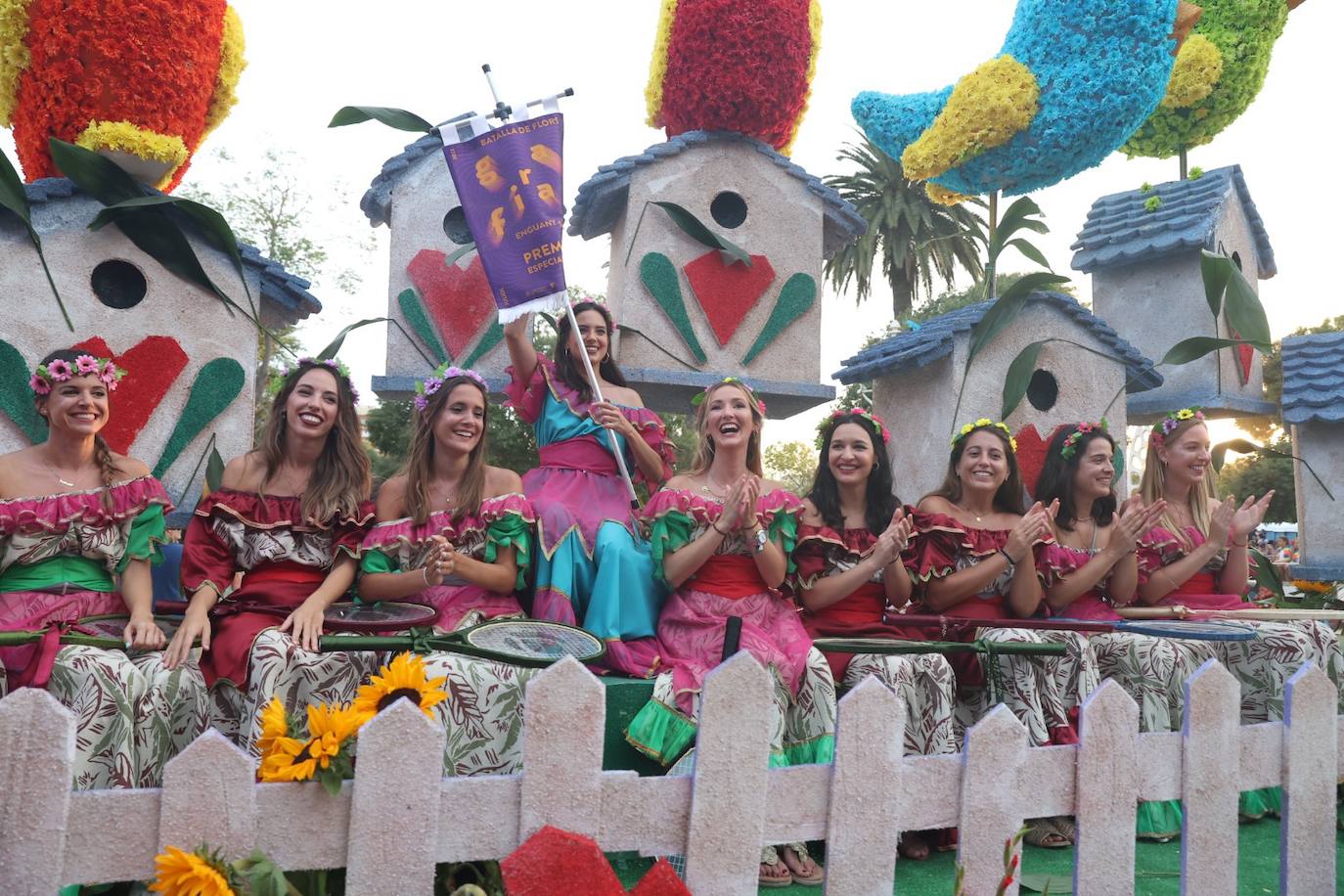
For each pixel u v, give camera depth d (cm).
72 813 198
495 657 339
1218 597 529
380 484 430
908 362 657
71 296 472
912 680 409
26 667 326
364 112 461
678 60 633
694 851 235
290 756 225
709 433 437
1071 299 668
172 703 342
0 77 486
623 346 611
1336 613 503
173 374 488
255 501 390
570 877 219
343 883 243
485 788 223
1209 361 741
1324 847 316
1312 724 314
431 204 580
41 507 361
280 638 348
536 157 469
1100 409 675
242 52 519
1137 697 468
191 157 515
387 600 404
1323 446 786
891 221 2497
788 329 639
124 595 374
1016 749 268
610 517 456
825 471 454
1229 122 761
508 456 1892
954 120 639
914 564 459
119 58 476
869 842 252
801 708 387
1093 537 521
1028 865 380
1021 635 435
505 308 468
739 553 417
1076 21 621
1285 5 749
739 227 633
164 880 198
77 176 462
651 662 399
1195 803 292
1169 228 750
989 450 484
